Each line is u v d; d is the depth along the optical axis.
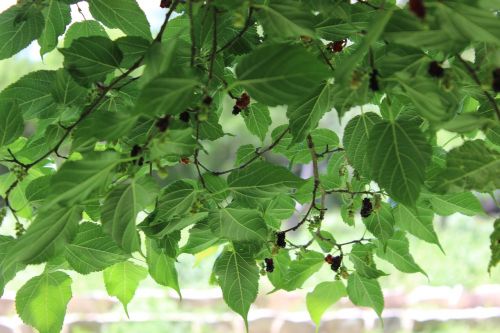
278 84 0.98
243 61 0.98
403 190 1.08
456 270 6.95
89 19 1.31
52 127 1.23
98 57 1.13
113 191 1.08
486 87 1.03
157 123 1.04
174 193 1.19
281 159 6.23
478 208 1.29
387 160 1.08
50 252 1.10
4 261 1.20
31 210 1.33
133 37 1.13
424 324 5.85
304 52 0.97
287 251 1.38
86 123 1.14
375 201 1.29
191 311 6.01
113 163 1.02
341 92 1.04
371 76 1.03
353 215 1.36
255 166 1.19
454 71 1.05
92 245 1.24
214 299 6.07
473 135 1.29
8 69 7.41
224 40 1.21
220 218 1.22
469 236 7.91
